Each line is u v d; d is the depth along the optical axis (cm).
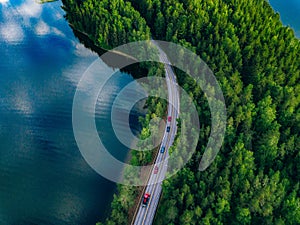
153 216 10744
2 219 11262
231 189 10325
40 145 13838
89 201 11750
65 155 13400
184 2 19462
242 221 9575
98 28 19225
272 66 14338
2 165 13038
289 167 11056
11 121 14925
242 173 10356
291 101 12962
